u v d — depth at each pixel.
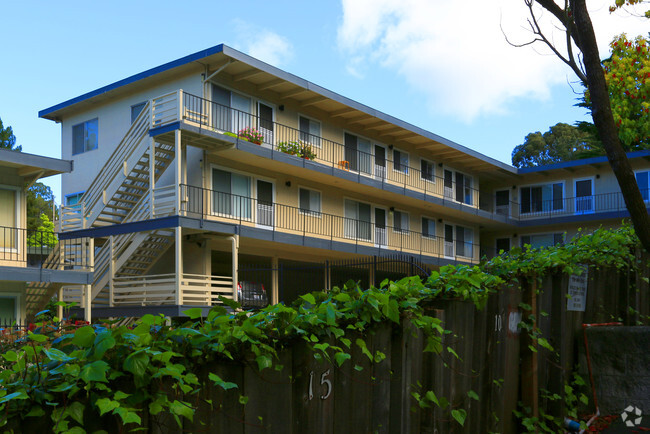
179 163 19.17
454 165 35.75
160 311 18.50
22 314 17.88
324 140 26.78
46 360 2.17
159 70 22.42
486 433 4.57
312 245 24.70
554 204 37.56
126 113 24.69
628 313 7.24
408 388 3.90
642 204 6.52
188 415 2.29
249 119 23.30
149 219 19.06
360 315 3.56
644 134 14.48
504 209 39.53
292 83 23.30
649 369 5.61
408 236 32.22
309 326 3.21
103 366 2.09
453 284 4.16
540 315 5.43
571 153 57.75
